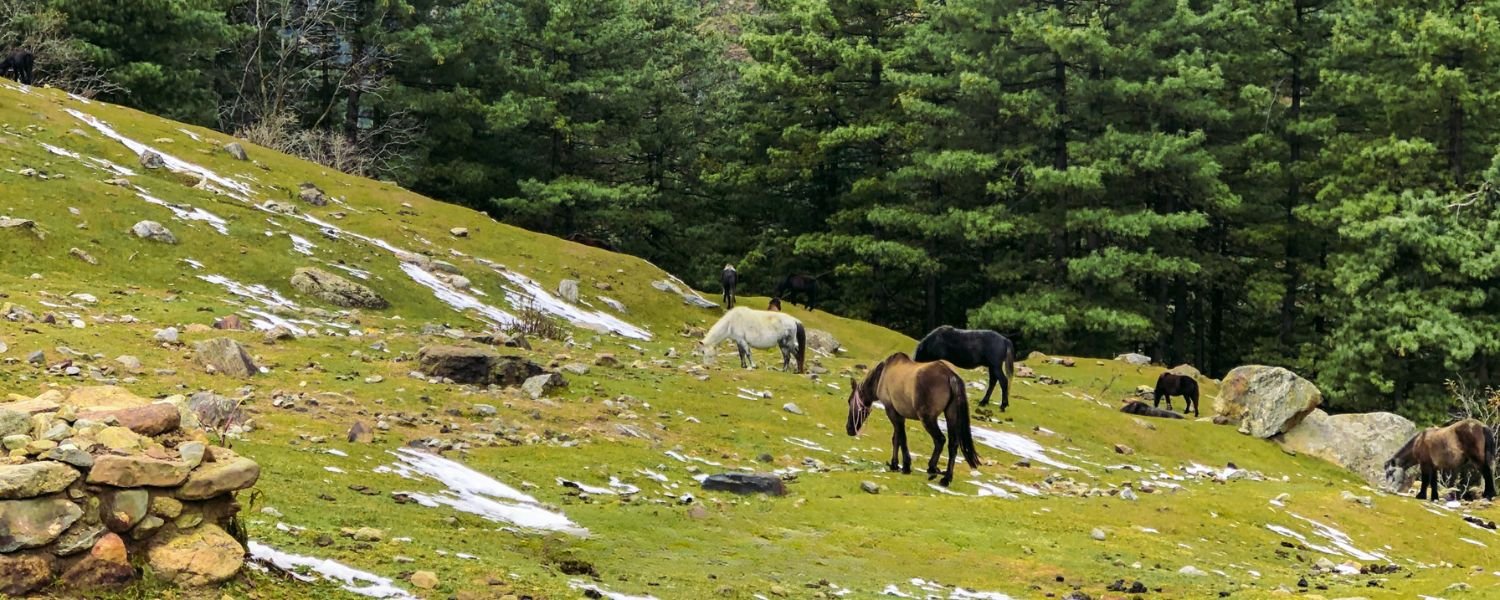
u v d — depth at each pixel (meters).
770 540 12.62
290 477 11.36
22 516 6.58
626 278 39.28
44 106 37.81
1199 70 47.03
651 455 16.45
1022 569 12.48
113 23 48.22
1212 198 49.09
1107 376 38.00
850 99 58.12
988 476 19.06
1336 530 18.56
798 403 22.73
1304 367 48.28
